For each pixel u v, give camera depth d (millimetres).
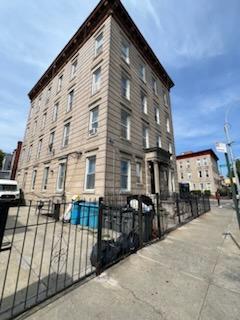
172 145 19984
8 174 28562
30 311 2570
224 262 4383
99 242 3830
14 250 5000
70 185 12234
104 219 6621
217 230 7707
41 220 9664
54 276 3641
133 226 5484
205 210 14062
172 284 3375
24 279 3492
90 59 14039
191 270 3941
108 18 13305
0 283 3311
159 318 2518
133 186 11961
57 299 2865
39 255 4719
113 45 12797
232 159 7227
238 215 6637
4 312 2543
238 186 6941
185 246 5527
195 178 45125
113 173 10531
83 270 3900
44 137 18016
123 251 4574
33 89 23812
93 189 10492
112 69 12227
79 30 15859
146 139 15148
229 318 2539
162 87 20719
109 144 10664
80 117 13234
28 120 24312
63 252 4965
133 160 12555
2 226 2586
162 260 4441
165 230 7395
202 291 3164
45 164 16359
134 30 15195
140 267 4043
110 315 2545
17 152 27422
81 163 11844
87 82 13609
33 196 16891
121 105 12438
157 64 19141
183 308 2725
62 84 17469
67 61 17641
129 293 3064
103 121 11062
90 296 2959
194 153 46531
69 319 2447
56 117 17016
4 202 2680
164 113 19812
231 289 3238
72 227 8031
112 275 3664
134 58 15453
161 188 14828
